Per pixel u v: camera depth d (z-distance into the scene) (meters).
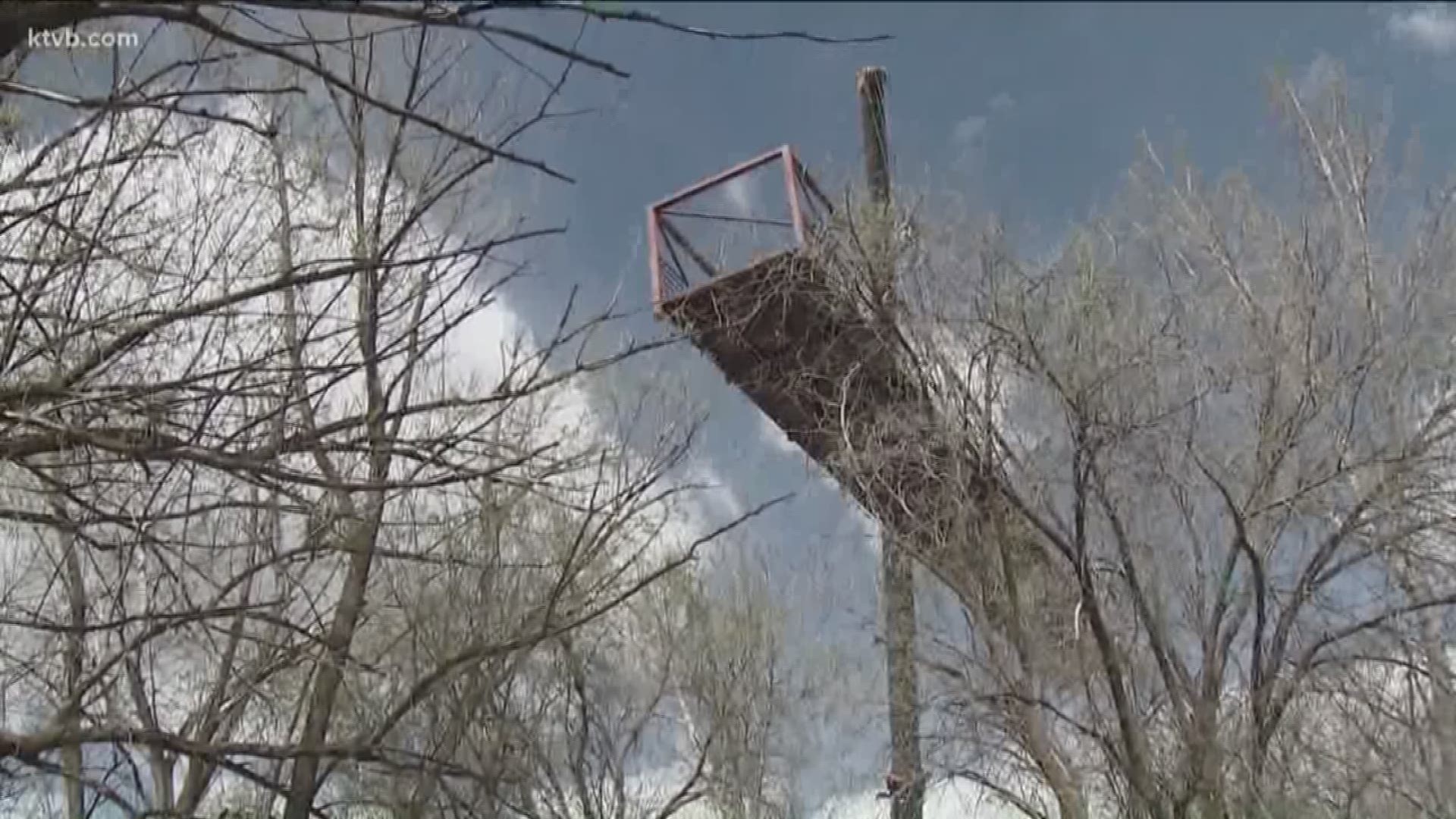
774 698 14.88
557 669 11.41
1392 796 9.52
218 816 5.85
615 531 9.41
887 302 10.73
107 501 6.25
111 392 5.10
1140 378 10.37
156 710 7.58
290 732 8.01
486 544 8.59
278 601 6.02
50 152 5.93
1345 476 10.20
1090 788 9.79
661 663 14.49
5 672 6.86
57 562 7.19
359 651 8.70
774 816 14.54
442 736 7.74
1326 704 9.84
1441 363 10.52
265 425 6.38
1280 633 9.91
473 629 8.34
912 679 10.57
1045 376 10.27
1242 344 10.67
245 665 7.78
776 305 10.75
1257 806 9.35
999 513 10.32
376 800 7.20
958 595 10.37
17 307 5.49
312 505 6.29
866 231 10.80
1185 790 9.41
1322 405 10.39
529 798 9.55
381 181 8.88
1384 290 10.80
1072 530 10.30
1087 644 10.04
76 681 6.47
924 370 10.66
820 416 11.12
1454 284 10.81
